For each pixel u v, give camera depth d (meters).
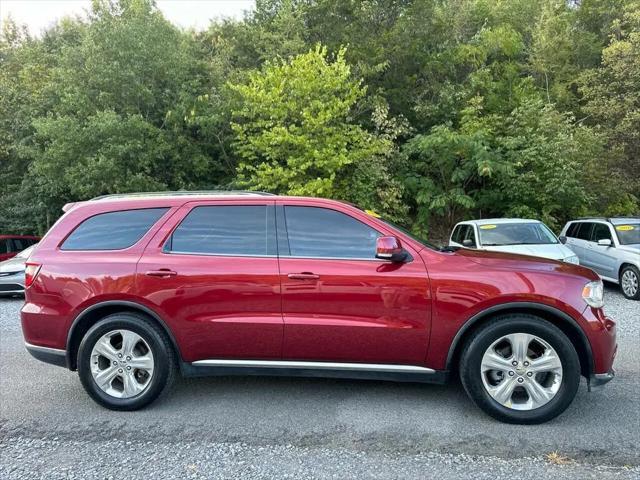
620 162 16.19
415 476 3.07
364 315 3.95
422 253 4.04
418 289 3.90
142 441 3.61
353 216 4.19
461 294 3.85
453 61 19.11
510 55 20.83
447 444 3.51
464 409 4.14
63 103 17.08
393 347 3.93
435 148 15.66
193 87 17.56
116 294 4.13
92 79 16.45
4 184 20.92
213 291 4.06
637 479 3.02
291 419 3.97
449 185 16.70
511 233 9.80
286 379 4.95
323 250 4.11
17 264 10.71
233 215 4.30
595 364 3.80
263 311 4.02
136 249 4.25
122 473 3.14
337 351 3.99
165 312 4.08
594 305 3.86
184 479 3.06
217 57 20.00
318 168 14.26
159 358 4.11
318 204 4.26
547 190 15.16
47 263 4.31
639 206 17.41
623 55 16.45
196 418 4.01
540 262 4.16
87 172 15.45
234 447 3.50
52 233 4.47
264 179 14.00
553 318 3.92
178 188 17.27
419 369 3.97
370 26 19.33
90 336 4.14
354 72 17.38
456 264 3.97
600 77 17.53
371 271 3.96
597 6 23.50
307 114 13.62
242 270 4.05
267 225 4.23
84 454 3.42
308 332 3.97
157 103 17.36
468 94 18.12
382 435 3.66
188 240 4.25
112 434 3.73
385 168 15.36
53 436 3.71
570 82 20.34
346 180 14.83
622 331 6.91
